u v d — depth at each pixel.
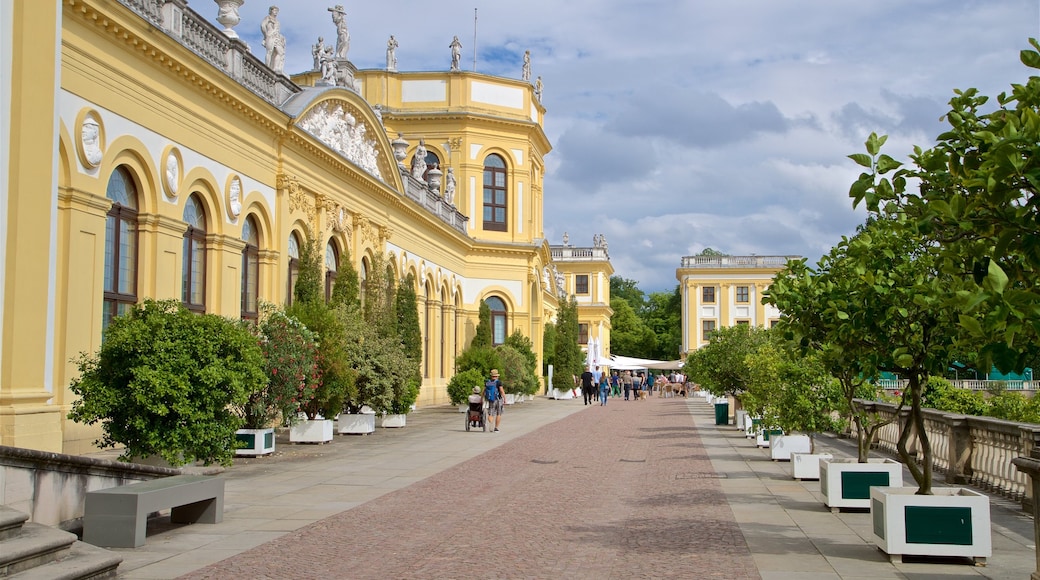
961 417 15.23
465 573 8.51
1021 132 5.32
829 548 9.68
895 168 6.97
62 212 16.45
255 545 9.82
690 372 35.31
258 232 25.25
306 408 22.45
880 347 9.52
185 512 11.21
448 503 12.98
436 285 44.59
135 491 9.81
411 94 52.69
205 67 20.95
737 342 30.05
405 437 24.78
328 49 31.58
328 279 30.00
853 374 10.45
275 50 27.09
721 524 11.20
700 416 37.06
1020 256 6.07
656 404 50.62
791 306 10.75
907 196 6.93
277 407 19.61
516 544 9.92
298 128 26.19
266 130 25.09
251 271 24.94
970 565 8.84
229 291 22.77
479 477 16.08
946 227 6.59
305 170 27.55
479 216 52.34
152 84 19.23
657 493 14.08
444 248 46.09
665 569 8.66
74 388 13.77
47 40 12.62
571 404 48.75
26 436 12.05
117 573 8.40
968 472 15.12
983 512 8.84
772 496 13.71
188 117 20.83
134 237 19.06
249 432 18.94
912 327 9.34
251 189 24.27
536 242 55.25
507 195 53.31
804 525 11.12
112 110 17.81
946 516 8.87
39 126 12.46
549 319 67.44
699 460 19.28
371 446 21.97
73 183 16.56
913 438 19.11
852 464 12.13
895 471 12.12
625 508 12.55
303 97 27.20
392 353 27.00
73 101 16.58
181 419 13.73
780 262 91.81
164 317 13.90
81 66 16.80
